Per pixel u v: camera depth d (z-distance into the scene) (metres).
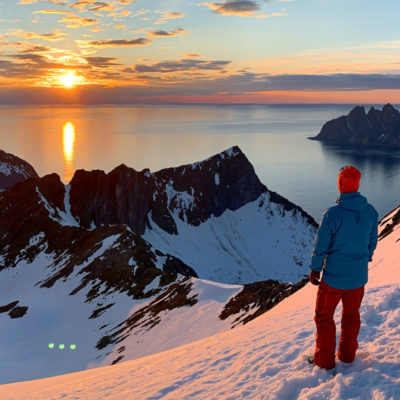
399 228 39.44
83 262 98.31
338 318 7.50
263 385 5.53
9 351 64.31
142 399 6.52
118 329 66.31
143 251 96.38
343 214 5.12
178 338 55.16
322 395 4.79
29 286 105.06
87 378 11.53
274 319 10.53
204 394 5.93
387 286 8.98
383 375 4.84
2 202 159.12
